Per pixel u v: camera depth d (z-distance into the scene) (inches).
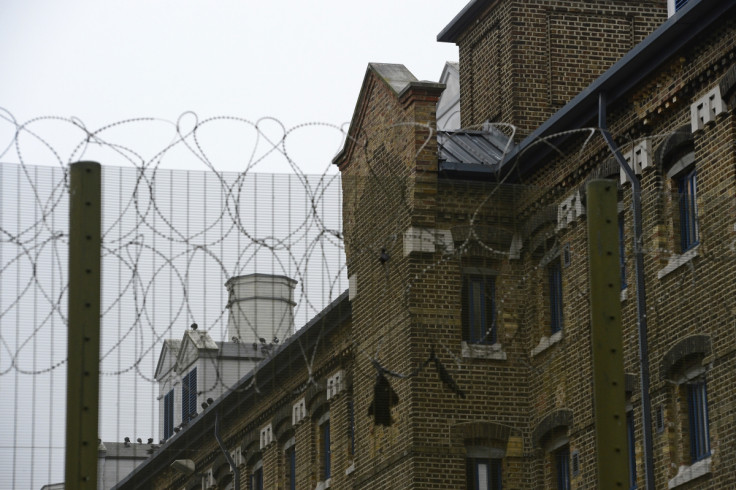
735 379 2026.3
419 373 2192.4
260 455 2377.0
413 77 2667.3
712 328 2064.5
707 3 2146.9
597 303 1291.8
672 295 2126.0
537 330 2096.5
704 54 2209.6
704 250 2022.6
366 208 1963.6
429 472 2231.8
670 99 2287.2
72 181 1280.8
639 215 2149.4
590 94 2428.6
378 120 2677.2
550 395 2170.3
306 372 1761.8
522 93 3147.1
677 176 2290.8
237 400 1775.3
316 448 2388.0
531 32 3191.4
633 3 3257.9
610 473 1263.5
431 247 2036.2
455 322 2081.7
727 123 2142.0
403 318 2046.0
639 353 2237.9
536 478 2256.4
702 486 2108.8
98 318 1261.1
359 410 2188.7
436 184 2041.1
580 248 2023.9
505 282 2065.7
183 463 1899.6
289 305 1689.2
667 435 2188.7
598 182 1314.0
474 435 2255.2
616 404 1275.8
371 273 1969.7
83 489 1232.2
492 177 2647.6
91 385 1248.8
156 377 1624.0
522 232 2059.5
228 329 1659.7
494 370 2153.1
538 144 2578.7
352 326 1935.3
